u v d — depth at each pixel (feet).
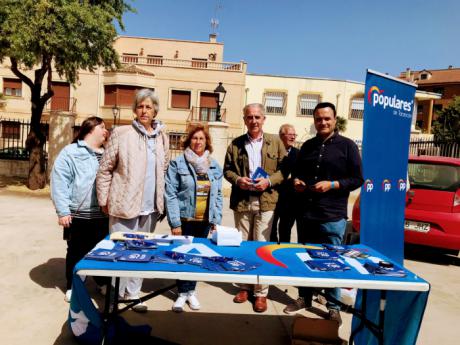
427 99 114.62
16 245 18.19
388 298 8.76
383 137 13.34
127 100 82.69
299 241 12.65
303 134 98.48
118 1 41.32
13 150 46.32
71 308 8.26
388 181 13.74
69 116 41.45
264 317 11.98
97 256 7.49
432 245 18.37
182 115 86.84
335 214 11.42
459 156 35.09
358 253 9.09
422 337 11.28
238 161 13.01
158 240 9.14
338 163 11.35
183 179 11.73
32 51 33.99
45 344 9.62
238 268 7.37
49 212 27.35
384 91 13.17
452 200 18.04
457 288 15.72
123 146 10.74
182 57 102.53
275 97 98.07
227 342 10.27
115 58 41.45
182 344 9.97
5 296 12.36
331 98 98.32
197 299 13.11
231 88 86.58
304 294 12.49
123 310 8.66
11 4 32.81
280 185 12.94
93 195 12.10
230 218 28.94
